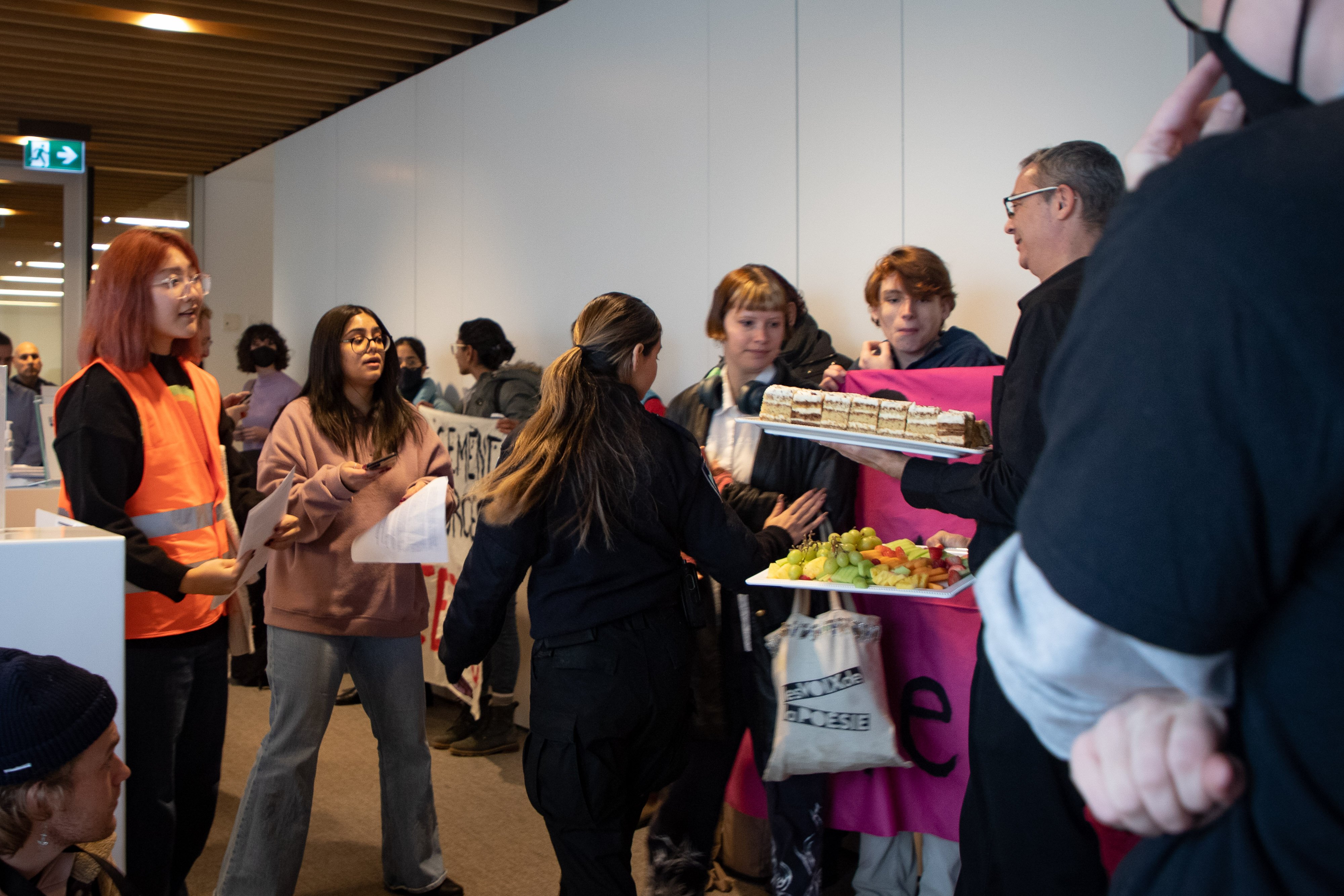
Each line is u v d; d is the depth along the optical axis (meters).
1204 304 0.50
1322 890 0.51
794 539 2.19
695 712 2.25
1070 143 1.69
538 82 4.57
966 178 2.84
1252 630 0.55
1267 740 0.53
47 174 8.25
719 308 2.46
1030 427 1.52
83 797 1.16
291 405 2.48
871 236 3.11
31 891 1.12
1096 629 0.54
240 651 2.46
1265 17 0.58
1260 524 0.50
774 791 2.32
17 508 3.17
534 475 1.80
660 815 2.29
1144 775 0.55
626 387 1.91
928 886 2.38
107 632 1.80
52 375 8.70
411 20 4.82
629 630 1.81
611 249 4.16
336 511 2.27
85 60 5.70
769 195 3.44
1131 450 0.51
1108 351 0.54
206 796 2.30
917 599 2.33
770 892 2.58
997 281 2.78
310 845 2.89
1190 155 0.55
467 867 2.72
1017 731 1.47
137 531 2.03
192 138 7.50
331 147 6.51
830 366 2.70
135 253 2.09
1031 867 1.47
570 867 1.80
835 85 3.20
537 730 1.82
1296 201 0.49
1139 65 2.45
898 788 2.36
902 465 1.92
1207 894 0.55
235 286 9.20
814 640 2.16
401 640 2.46
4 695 1.12
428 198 5.45
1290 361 0.48
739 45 3.54
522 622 3.82
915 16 2.96
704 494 1.95
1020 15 2.69
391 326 5.85
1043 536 0.55
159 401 2.16
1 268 8.61
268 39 5.18
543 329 4.57
